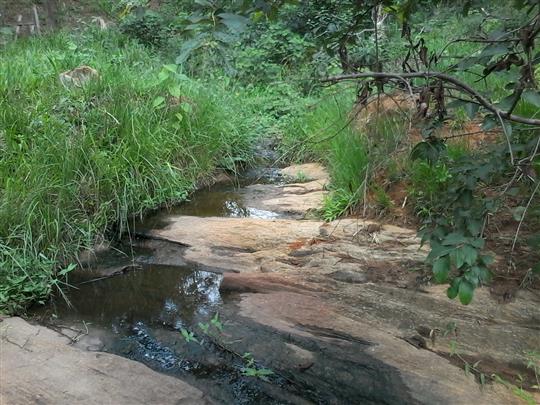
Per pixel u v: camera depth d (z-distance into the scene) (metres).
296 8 10.02
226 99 7.81
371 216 4.62
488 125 2.24
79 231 4.50
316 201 5.35
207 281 3.95
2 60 6.95
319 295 3.60
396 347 3.02
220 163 6.70
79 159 4.91
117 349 3.17
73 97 5.87
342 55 2.59
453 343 3.03
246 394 2.78
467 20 6.09
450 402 2.60
